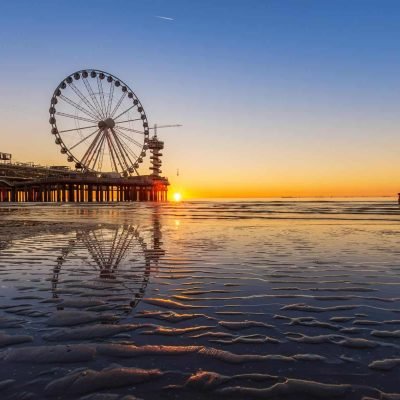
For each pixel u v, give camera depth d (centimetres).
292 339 314
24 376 248
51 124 7650
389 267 641
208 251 836
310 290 488
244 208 4406
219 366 264
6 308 404
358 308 406
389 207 4353
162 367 262
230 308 407
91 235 1177
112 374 251
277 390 232
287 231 1342
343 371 255
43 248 878
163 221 1948
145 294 467
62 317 371
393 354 282
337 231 1341
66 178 10769
